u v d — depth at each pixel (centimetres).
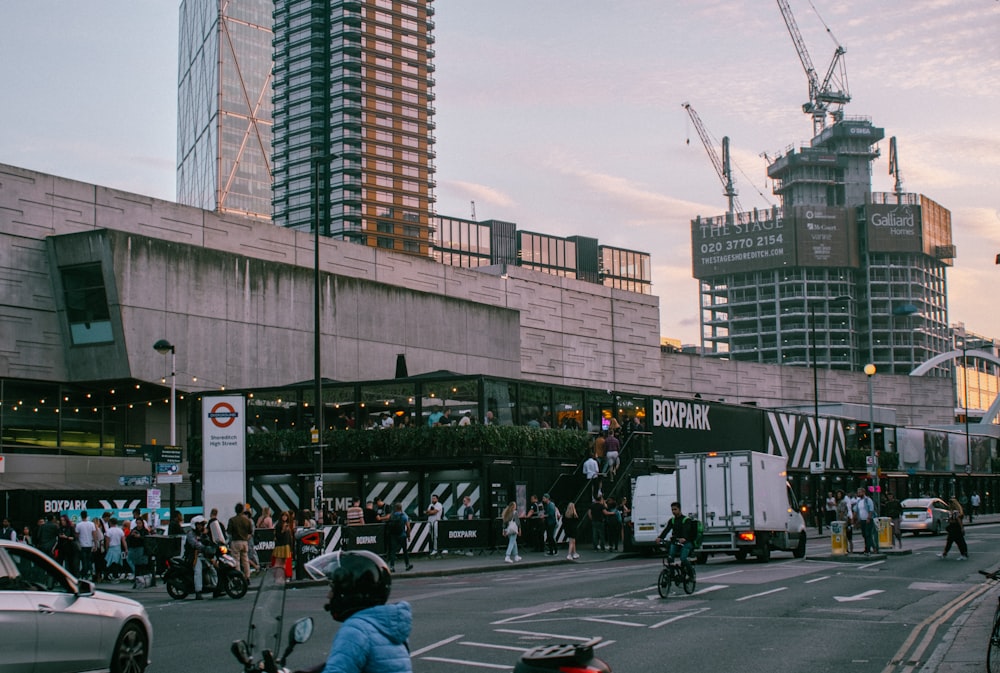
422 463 3962
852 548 3600
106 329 5319
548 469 4250
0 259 5231
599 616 1748
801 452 5916
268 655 626
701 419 5034
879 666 1260
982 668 1207
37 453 5300
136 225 5844
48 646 1070
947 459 7769
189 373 5578
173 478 3094
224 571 2358
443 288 7581
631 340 9231
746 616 1750
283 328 6081
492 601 2047
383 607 573
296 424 4303
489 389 4081
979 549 3809
